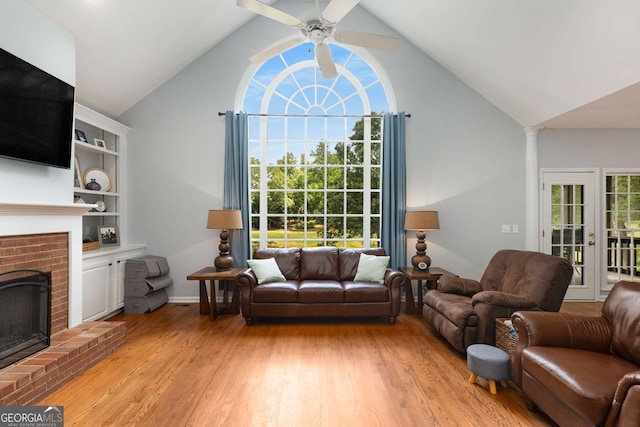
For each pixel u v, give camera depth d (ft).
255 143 16.20
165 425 6.54
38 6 9.04
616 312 7.20
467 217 15.72
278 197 16.29
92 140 14.47
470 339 9.45
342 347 10.43
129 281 13.83
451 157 15.72
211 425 6.55
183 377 8.45
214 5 12.97
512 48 11.96
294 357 9.67
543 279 9.64
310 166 16.29
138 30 11.76
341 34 9.11
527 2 10.07
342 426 6.56
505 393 7.80
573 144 15.71
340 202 16.35
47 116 9.07
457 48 13.87
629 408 4.78
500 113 15.78
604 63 10.08
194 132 15.47
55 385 7.75
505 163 15.76
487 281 11.98
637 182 15.87
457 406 7.25
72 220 9.99
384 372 8.79
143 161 15.39
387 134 15.39
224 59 15.55
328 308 12.41
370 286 12.64
